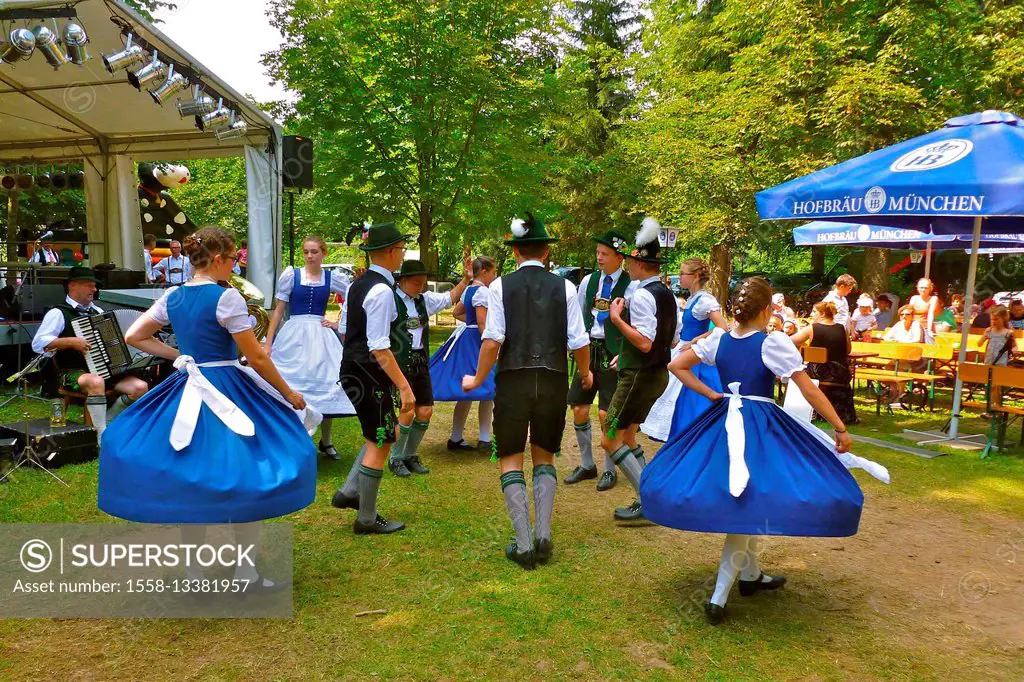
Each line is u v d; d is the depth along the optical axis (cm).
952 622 306
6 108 923
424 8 1221
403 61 1259
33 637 272
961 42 1262
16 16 593
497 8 1268
